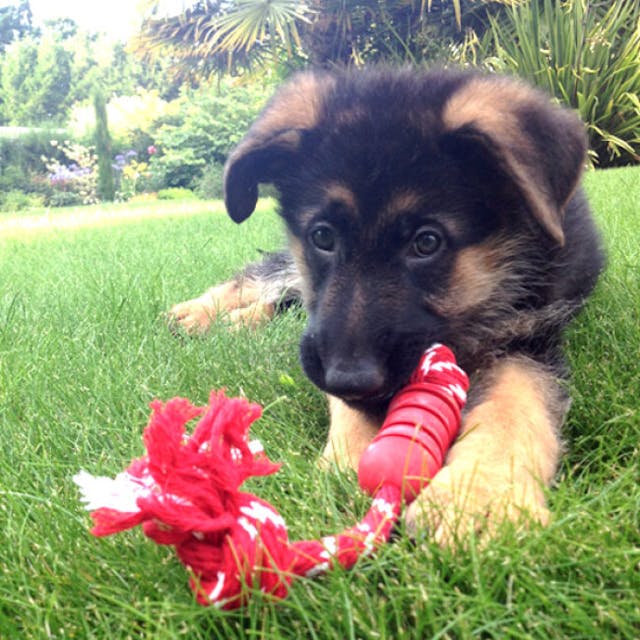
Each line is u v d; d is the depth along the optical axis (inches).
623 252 33.1
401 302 18.3
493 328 20.8
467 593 11.5
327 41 120.0
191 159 197.6
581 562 11.5
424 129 19.8
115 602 11.6
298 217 22.0
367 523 12.6
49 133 224.5
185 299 35.9
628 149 103.6
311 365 18.0
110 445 18.8
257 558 11.0
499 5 115.0
